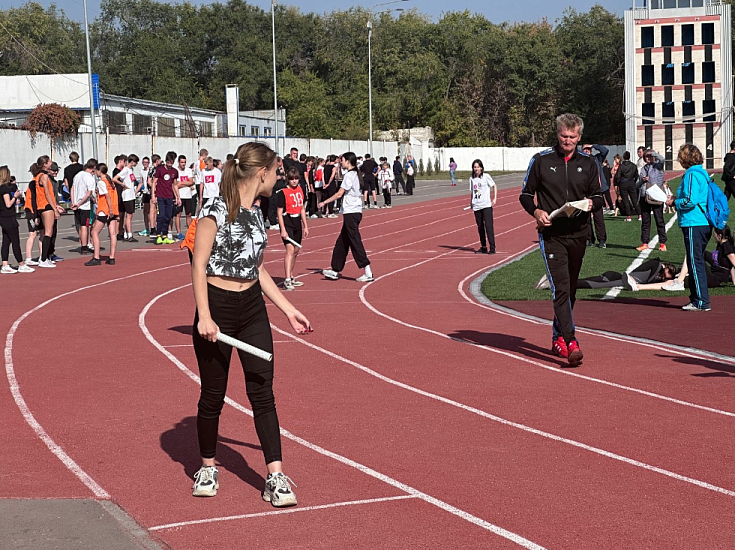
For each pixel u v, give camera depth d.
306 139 58.72
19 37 84.88
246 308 5.05
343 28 99.81
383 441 6.27
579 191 8.62
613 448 6.07
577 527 4.66
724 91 74.69
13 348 9.77
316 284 15.34
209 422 5.18
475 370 8.52
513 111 96.25
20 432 6.57
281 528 4.68
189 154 47.59
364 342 9.95
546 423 6.70
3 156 36.44
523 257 18.98
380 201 42.22
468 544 4.45
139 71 87.88
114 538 4.53
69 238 24.95
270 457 5.05
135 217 33.41
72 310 12.49
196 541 4.50
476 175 20.14
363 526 4.70
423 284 15.24
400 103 92.12
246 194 5.02
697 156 11.70
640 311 11.91
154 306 12.87
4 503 5.07
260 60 91.38
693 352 9.21
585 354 9.20
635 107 76.25
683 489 5.24
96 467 5.76
